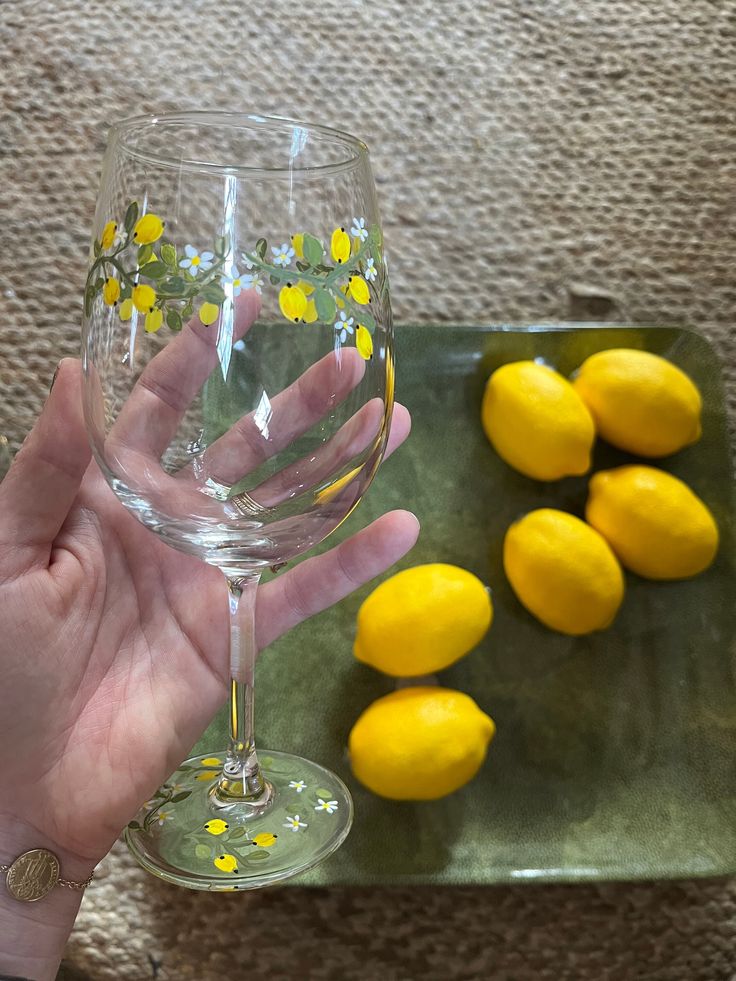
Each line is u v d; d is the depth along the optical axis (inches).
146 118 9.9
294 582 13.8
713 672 15.5
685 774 14.9
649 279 17.5
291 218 9.6
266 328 9.7
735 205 17.5
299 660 15.4
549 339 16.6
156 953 13.9
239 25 17.3
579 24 17.5
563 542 14.7
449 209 17.4
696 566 15.3
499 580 16.1
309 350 9.8
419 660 14.1
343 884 13.5
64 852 11.9
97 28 17.2
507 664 15.6
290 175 9.6
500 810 14.5
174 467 10.0
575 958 14.1
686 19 17.5
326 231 9.8
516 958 14.1
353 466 10.4
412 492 16.4
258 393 9.8
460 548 16.3
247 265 9.6
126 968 13.8
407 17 17.5
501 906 14.3
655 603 15.9
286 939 14.0
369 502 16.4
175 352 9.7
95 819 12.0
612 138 17.5
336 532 16.3
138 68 17.2
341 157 10.2
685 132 17.5
